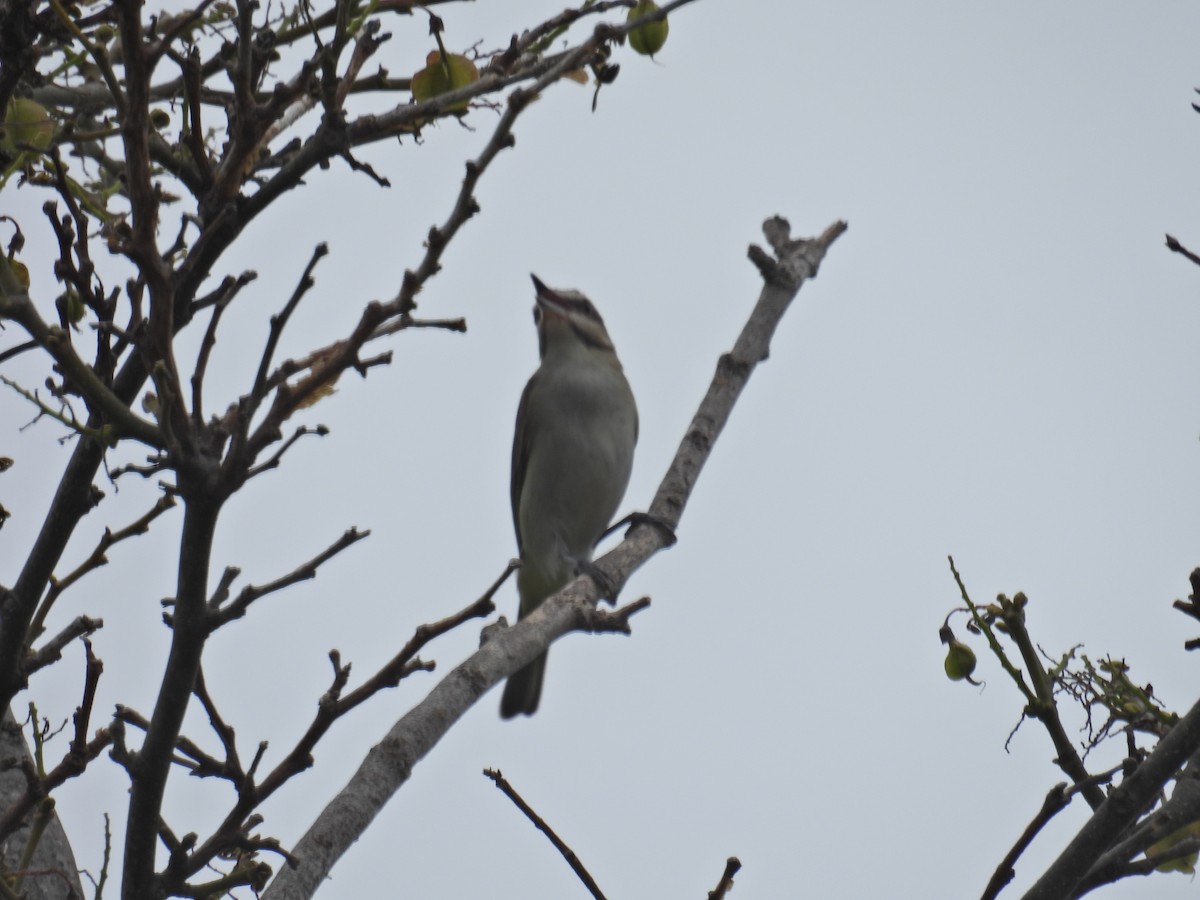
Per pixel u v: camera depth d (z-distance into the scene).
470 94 7.32
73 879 8.84
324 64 7.31
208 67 8.86
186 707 6.75
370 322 6.27
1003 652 8.16
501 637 8.67
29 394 6.50
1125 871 7.54
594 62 7.02
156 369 6.21
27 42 7.34
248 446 6.34
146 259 6.23
